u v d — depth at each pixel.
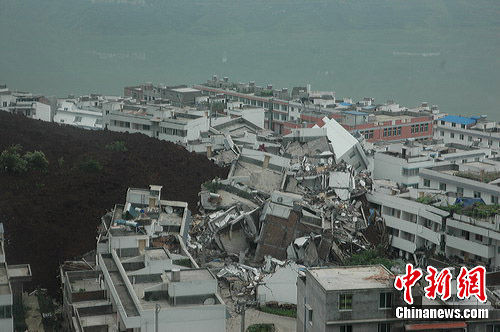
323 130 137.50
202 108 177.38
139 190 96.56
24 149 116.25
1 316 62.31
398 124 186.38
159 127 146.88
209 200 107.88
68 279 76.69
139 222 83.38
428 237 103.81
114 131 144.00
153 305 64.62
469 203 104.38
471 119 191.75
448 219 101.56
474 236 99.25
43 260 87.75
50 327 75.94
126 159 117.44
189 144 137.88
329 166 121.81
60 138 127.94
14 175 105.25
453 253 101.69
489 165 125.06
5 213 92.94
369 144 150.50
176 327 63.62
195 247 94.69
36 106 187.25
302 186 114.94
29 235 90.56
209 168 121.19
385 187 117.88
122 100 181.88
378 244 104.00
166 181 111.94
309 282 64.12
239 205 105.44
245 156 122.12
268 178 117.00
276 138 153.00
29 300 82.06
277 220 96.19
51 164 111.62
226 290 87.88
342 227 104.44
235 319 81.44
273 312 83.69
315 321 62.41
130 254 76.94
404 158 130.38
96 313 69.50
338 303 59.94
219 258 95.75
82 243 90.56
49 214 95.25
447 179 117.38
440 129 191.88
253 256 97.44
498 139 179.00
